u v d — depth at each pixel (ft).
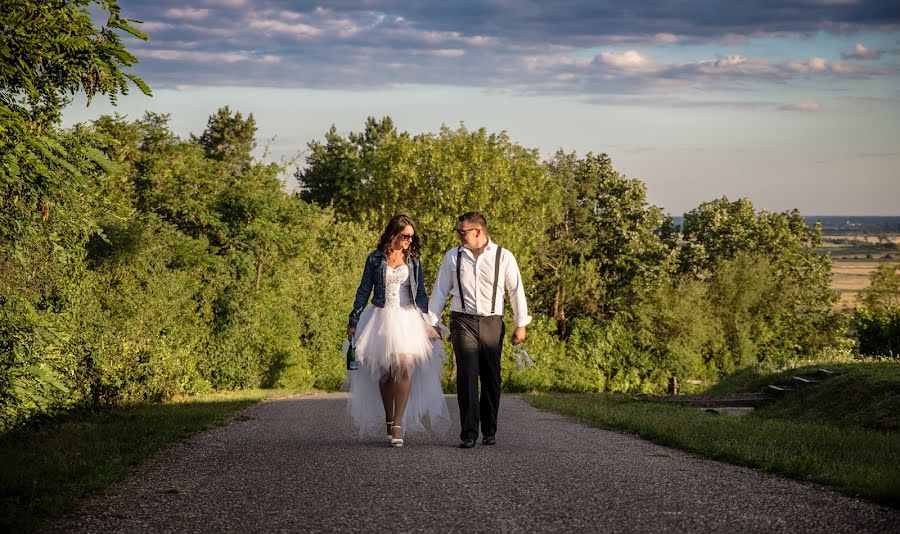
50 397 29.58
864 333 63.82
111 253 56.13
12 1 21.27
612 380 168.66
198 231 85.51
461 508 15.97
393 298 25.29
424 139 150.61
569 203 207.92
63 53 22.15
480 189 138.62
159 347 48.57
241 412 39.22
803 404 40.19
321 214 123.65
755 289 175.73
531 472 19.79
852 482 17.81
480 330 24.82
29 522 14.71
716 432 27.96
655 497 16.90
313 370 99.30
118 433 28.35
